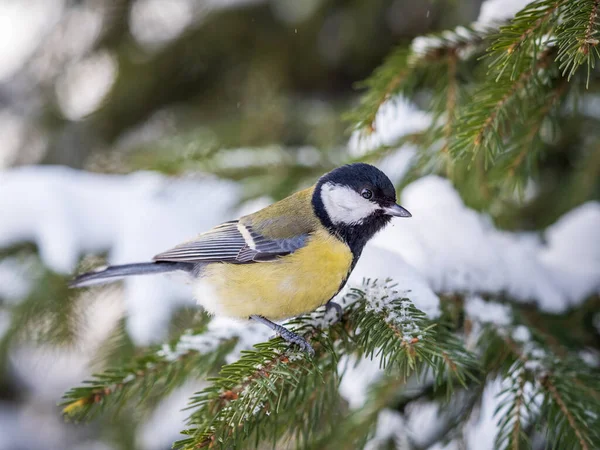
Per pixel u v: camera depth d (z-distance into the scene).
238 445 1.65
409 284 1.68
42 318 1.77
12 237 1.79
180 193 1.80
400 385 1.70
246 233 1.71
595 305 1.71
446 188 1.73
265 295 1.70
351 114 1.70
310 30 1.87
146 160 1.81
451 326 1.68
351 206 1.70
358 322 1.67
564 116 1.75
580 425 1.65
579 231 1.73
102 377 1.68
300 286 1.70
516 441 1.66
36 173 1.80
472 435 1.70
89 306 1.78
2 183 1.80
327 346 1.67
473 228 1.71
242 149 1.80
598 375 1.67
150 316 1.76
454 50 1.70
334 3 1.87
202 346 1.70
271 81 1.87
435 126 1.71
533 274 1.71
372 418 1.69
